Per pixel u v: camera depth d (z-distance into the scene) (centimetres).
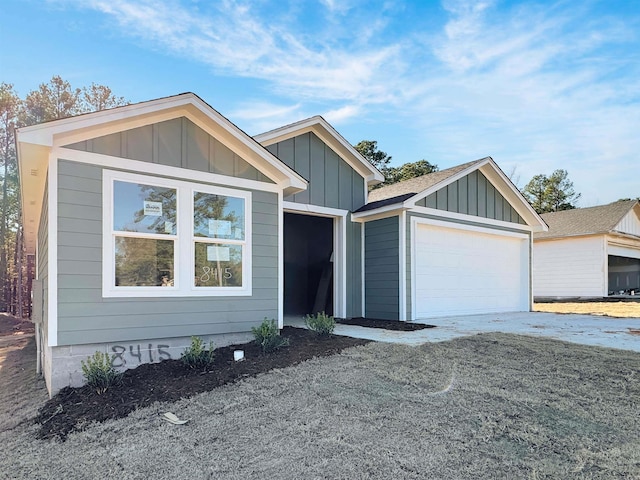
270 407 387
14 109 2122
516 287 1198
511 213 1177
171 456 311
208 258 586
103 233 498
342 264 964
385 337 656
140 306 521
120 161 516
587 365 468
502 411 354
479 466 272
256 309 629
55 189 470
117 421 380
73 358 475
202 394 427
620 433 312
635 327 766
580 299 1752
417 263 938
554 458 279
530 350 541
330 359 520
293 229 1270
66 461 319
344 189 987
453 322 859
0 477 306
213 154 598
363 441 312
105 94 2384
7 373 780
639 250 2009
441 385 421
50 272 468
